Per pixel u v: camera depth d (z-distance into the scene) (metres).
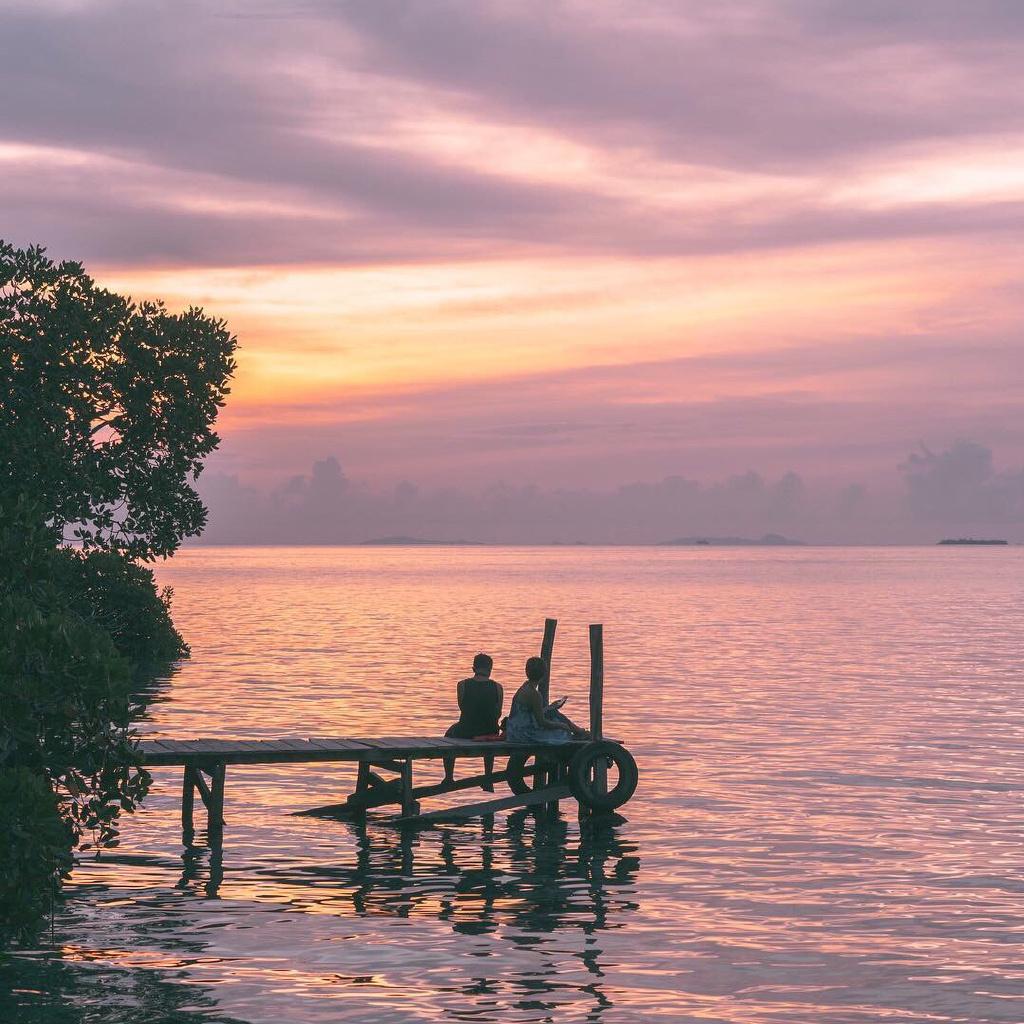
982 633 67.25
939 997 11.88
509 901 15.23
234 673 43.38
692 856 17.69
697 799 21.80
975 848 18.08
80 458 31.70
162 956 12.87
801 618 81.88
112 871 16.59
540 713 20.98
